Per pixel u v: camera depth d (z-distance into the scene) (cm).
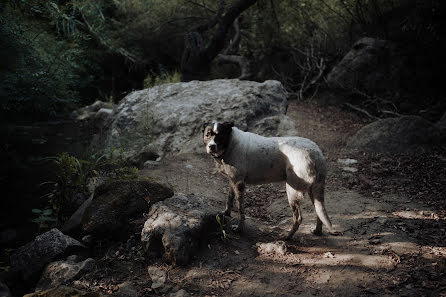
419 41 1063
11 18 649
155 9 1393
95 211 398
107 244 402
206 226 393
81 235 423
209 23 1210
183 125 719
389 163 647
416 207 482
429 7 990
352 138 765
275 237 418
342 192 538
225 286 334
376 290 323
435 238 401
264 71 1402
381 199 511
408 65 1072
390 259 365
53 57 895
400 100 1038
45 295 307
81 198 499
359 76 1103
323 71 1221
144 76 1589
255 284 337
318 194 374
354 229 428
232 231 416
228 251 384
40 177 621
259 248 390
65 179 503
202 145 694
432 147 699
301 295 321
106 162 565
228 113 737
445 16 994
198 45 1150
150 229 376
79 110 1112
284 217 475
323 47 1298
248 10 1362
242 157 384
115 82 1581
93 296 309
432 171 607
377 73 1090
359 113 1046
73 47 1018
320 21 1288
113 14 1552
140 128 695
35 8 662
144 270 359
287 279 343
